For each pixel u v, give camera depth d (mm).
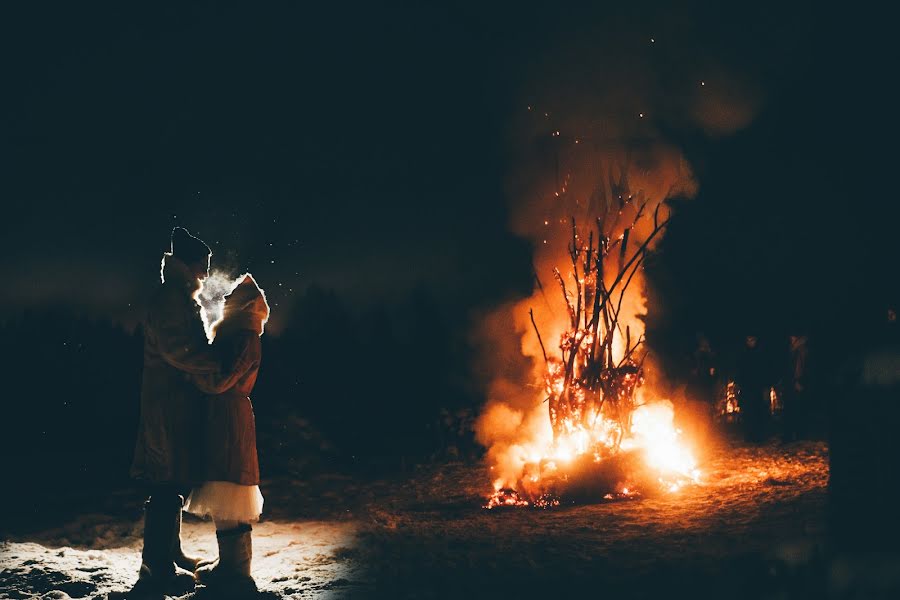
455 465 11961
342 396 16391
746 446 12055
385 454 13367
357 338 17734
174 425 5070
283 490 10359
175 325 4992
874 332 4723
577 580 5270
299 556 6469
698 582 4938
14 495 10031
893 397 4418
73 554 6445
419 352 17156
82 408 15180
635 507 8047
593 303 9578
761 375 12992
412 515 8445
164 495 5250
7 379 15461
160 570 5215
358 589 5266
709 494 8484
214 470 5012
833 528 4504
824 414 12812
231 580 5074
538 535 6949
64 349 15961
